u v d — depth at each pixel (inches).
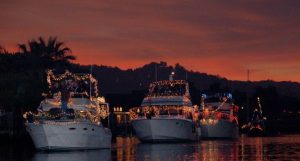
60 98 2837.1
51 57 4215.1
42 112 2817.4
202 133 4389.8
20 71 3855.8
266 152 2869.1
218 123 4436.5
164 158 2486.5
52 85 2982.3
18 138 3543.3
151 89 3828.7
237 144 3639.3
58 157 2484.0
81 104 2834.6
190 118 3833.7
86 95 2950.3
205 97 4680.1
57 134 2719.0
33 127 2768.2
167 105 3735.2
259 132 5595.5
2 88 3417.8
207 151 2923.2
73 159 2395.4
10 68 3873.0
